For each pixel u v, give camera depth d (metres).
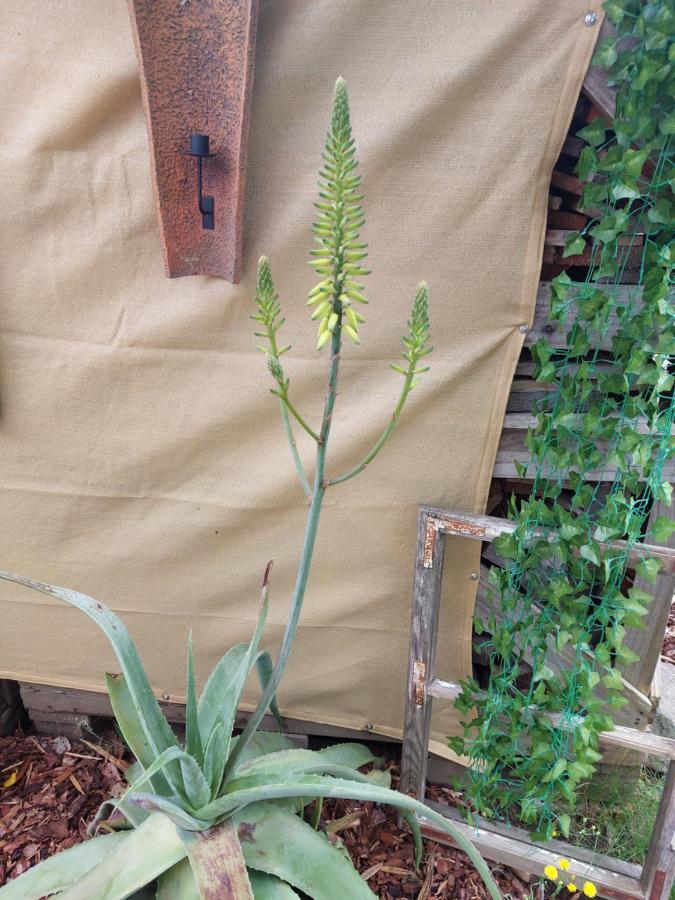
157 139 1.00
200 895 0.98
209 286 1.19
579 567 1.24
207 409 1.29
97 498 1.40
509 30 0.99
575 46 0.98
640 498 1.32
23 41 1.05
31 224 1.17
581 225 1.17
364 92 1.05
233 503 1.36
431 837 1.49
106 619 1.02
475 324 1.18
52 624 1.54
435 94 1.03
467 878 1.42
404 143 1.06
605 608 1.22
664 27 0.89
